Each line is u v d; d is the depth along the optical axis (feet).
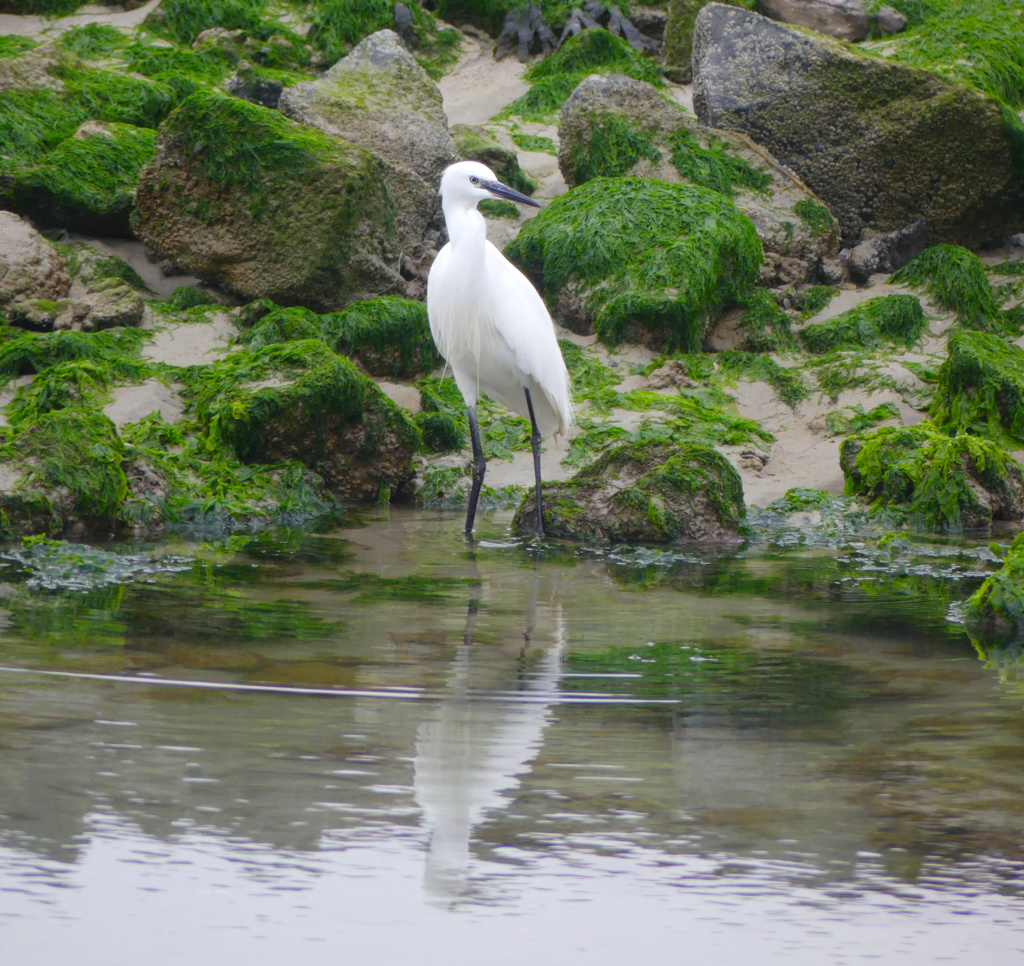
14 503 34.88
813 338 56.75
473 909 13.50
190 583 29.17
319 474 44.19
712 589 30.27
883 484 42.52
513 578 31.14
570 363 54.03
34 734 17.75
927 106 63.87
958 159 64.28
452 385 53.42
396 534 37.76
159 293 57.98
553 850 14.82
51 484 36.09
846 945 12.98
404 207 60.90
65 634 23.59
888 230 66.08
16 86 67.92
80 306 52.60
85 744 17.44
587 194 61.00
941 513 40.91
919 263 60.29
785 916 13.47
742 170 64.64
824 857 14.75
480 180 39.34
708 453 39.78
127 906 13.38
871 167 65.31
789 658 23.48
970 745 18.38
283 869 14.20
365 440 44.21
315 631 24.64
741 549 36.50
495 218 65.00
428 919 13.28
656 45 89.61
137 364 48.91
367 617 26.09
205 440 43.93
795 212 63.10
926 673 22.47
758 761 17.66
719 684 21.58
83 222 59.57
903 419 49.32
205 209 56.18
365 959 12.52
